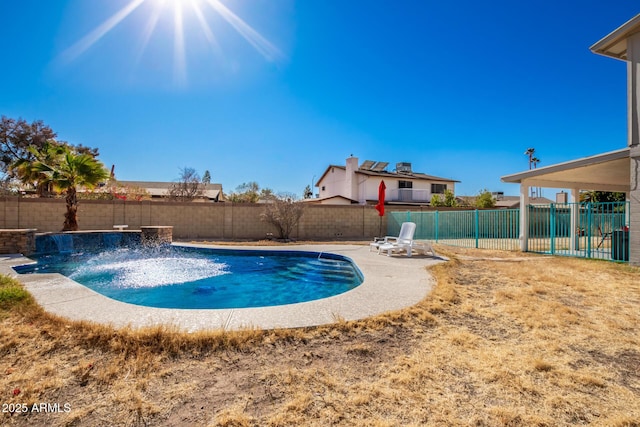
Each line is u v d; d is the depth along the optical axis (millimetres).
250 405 2223
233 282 7934
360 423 2031
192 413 2125
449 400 2307
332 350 3137
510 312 4410
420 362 2895
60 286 5469
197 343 3111
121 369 2662
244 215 16828
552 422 2076
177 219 16062
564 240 15305
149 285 7375
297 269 9664
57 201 14305
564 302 5016
